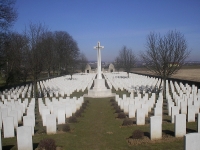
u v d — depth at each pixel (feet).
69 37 234.58
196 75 188.14
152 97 62.49
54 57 193.57
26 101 61.62
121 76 182.50
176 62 79.87
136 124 41.32
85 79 151.74
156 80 123.95
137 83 114.01
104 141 32.76
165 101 69.10
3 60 108.27
